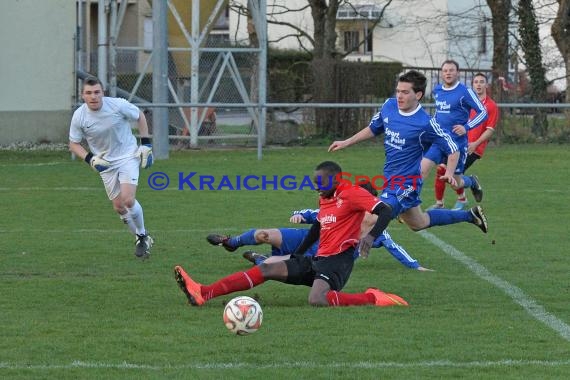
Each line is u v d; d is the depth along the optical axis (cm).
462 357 1748
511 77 8088
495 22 7306
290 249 2483
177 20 6309
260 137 5622
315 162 5488
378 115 2700
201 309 2145
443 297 2288
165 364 1695
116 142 2805
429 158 2620
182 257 2830
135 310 2133
